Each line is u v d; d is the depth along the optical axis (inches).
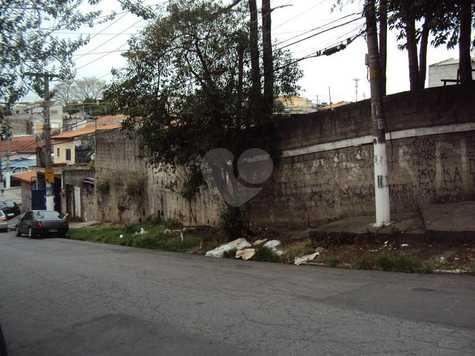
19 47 293.0
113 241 891.4
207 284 399.9
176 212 939.3
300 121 659.4
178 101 649.0
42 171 1647.4
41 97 323.0
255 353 224.8
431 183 537.0
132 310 322.3
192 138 653.9
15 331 294.5
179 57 633.6
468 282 349.4
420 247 452.8
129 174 1123.3
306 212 661.9
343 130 607.5
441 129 530.0
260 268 479.8
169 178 957.2
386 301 305.6
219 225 770.8
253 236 676.1
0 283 465.7
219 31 631.2
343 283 371.9
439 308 281.4
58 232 1080.2
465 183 521.0
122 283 425.1
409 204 548.4
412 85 618.5
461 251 420.8
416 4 470.0
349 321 265.4
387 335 237.5
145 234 870.4
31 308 351.3
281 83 654.5
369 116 578.9
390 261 424.8
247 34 631.8
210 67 634.2
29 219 1093.1
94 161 1365.7
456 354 207.6
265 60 653.9
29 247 831.1
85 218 1414.9
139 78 655.1
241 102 630.5
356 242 507.8
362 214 594.2
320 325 261.6
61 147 1798.7
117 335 270.1
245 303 322.7
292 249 545.3
